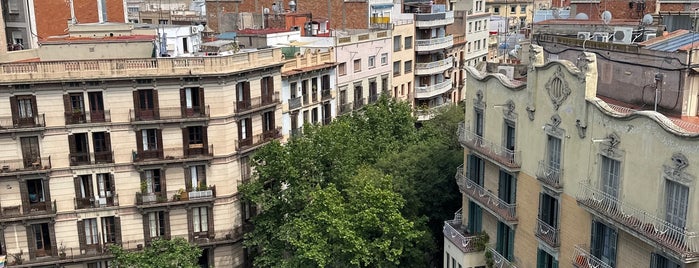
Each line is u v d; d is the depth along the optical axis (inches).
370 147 2119.8
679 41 1263.5
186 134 1967.3
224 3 3553.2
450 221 1716.3
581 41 1429.6
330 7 3243.1
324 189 1760.6
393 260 1540.4
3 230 1903.3
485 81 1508.4
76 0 2642.7
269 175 1924.2
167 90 1914.4
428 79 3501.5
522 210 1397.6
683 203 978.7
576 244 1224.2
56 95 1840.6
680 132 963.3
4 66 1775.3
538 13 2878.9
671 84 1185.4
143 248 1937.7
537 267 1350.9
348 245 1550.2
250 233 1971.0
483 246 1544.0
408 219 1776.6
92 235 1984.5
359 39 2869.1
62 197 1920.5
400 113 2369.6
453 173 1872.5
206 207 2043.6
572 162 1214.9
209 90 1947.6
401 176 1868.8
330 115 2669.8
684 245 962.7
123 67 1865.2
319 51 2598.4
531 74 1312.7
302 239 1626.5
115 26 2268.7
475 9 4276.6
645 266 1070.4
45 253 1957.4
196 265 1798.7
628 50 1289.4
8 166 1849.2
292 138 2023.9
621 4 2171.5
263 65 2075.5
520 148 1384.1
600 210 1117.1
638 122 1048.2
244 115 2044.8
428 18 3373.5
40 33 2512.3
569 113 1203.9
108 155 1918.1
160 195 1979.6
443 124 2345.0
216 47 2223.2
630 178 1080.2
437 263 1945.1
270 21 3016.7
